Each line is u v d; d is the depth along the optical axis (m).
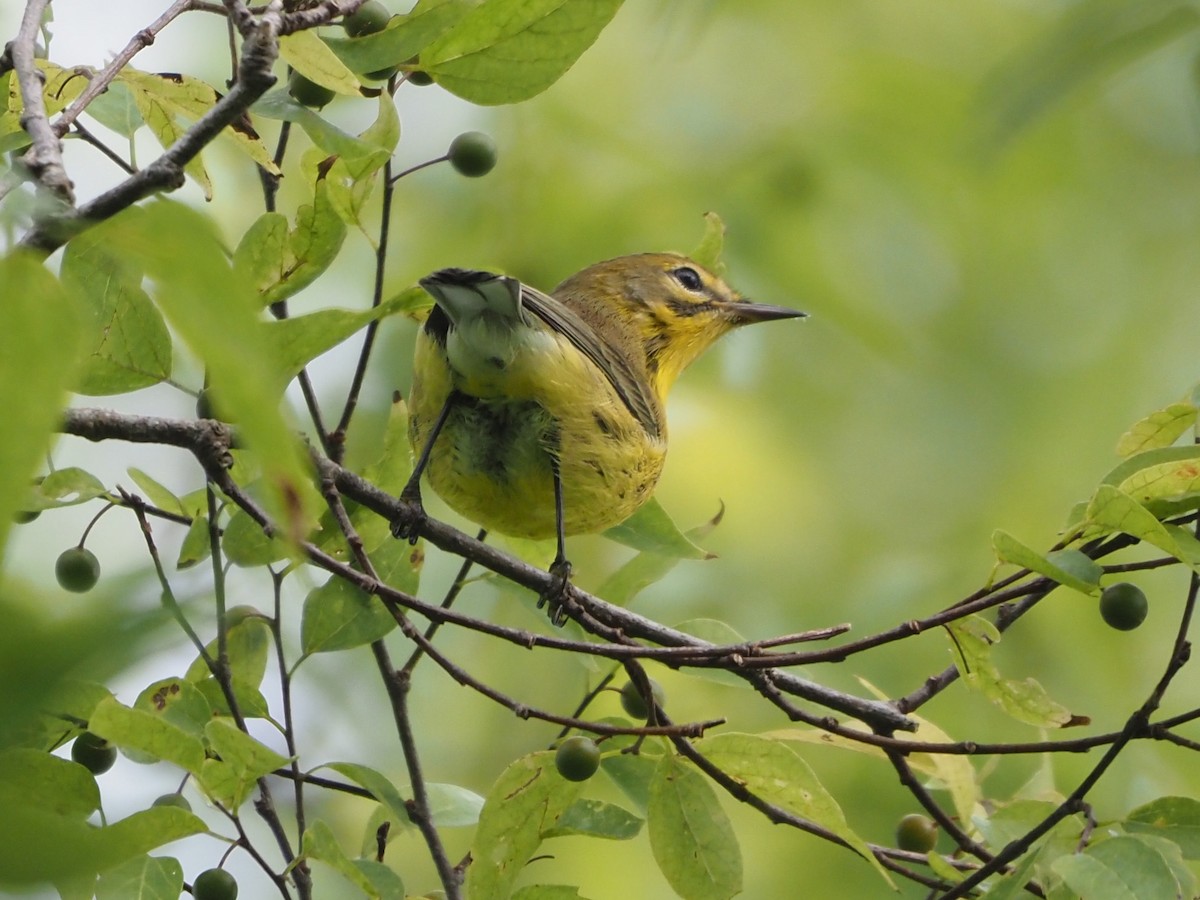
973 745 6.66
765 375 13.99
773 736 7.20
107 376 6.56
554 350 7.96
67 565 6.59
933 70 14.24
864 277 13.87
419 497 7.59
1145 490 6.28
